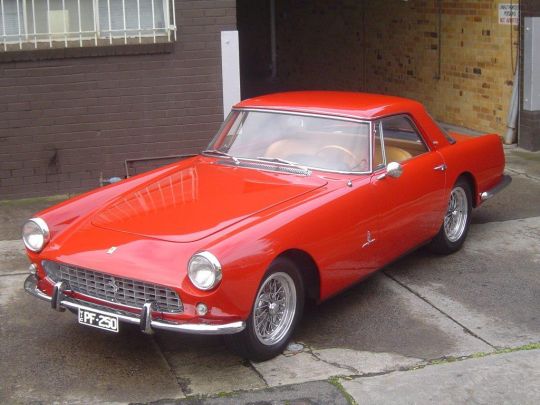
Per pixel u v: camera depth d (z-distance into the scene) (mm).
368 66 14828
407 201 6027
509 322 5547
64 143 8805
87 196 5621
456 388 4609
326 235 5207
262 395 4586
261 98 6496
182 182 5750
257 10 18484
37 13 8500
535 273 6465
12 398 4574
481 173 7086
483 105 11555
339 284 5449
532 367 4840
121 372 4902
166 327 4559
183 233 4855
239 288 4570
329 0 16078
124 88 8836
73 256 4867
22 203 8672
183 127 9086
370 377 4770
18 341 5340
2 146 8664
